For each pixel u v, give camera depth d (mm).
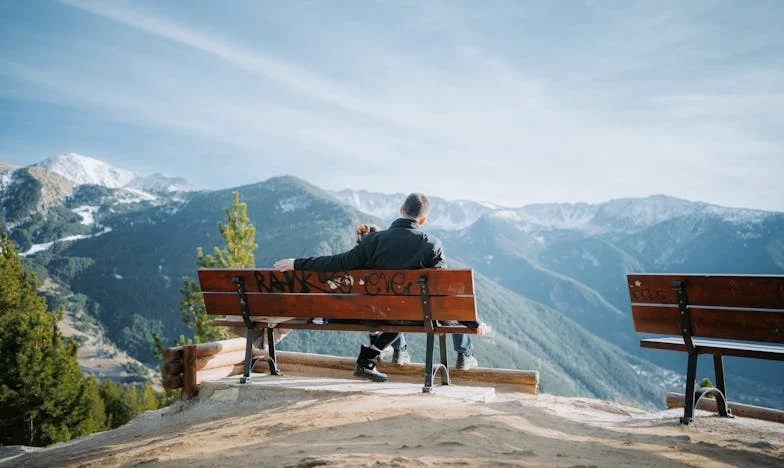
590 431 4129
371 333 6598
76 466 3984
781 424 5535
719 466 3125
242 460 3307
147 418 6941
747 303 4734
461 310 5383
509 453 3129
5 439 29641
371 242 5789
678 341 5363
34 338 29594
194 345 6574
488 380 7422
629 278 5352
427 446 3268
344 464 2811
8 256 32094
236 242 22578
